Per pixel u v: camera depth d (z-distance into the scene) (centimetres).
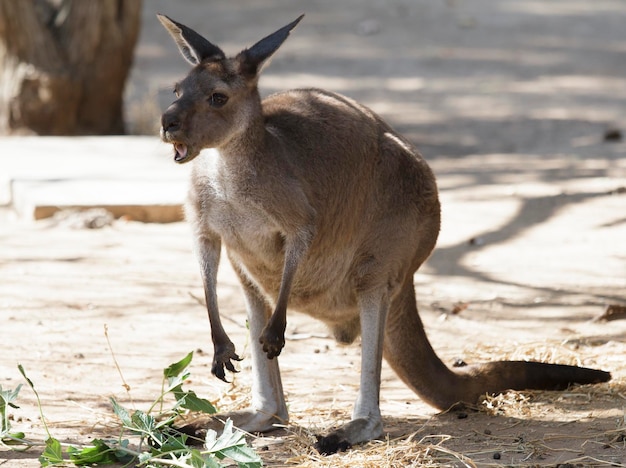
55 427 858
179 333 1116
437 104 2552
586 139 2158
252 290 879
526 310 1195
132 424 791
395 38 3428
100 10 2027
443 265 1352
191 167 842
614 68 3044
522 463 779
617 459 786
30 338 1084
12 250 1384
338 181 848
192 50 831
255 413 858
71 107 2041
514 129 2269
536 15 3928
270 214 812
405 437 840
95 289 1244
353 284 869
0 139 1931
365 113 891
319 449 804
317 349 1080
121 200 1523
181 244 1427
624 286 1264
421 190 884
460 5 4075
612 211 1559
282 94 894
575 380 938
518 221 1522
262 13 3725
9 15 1973
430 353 914
